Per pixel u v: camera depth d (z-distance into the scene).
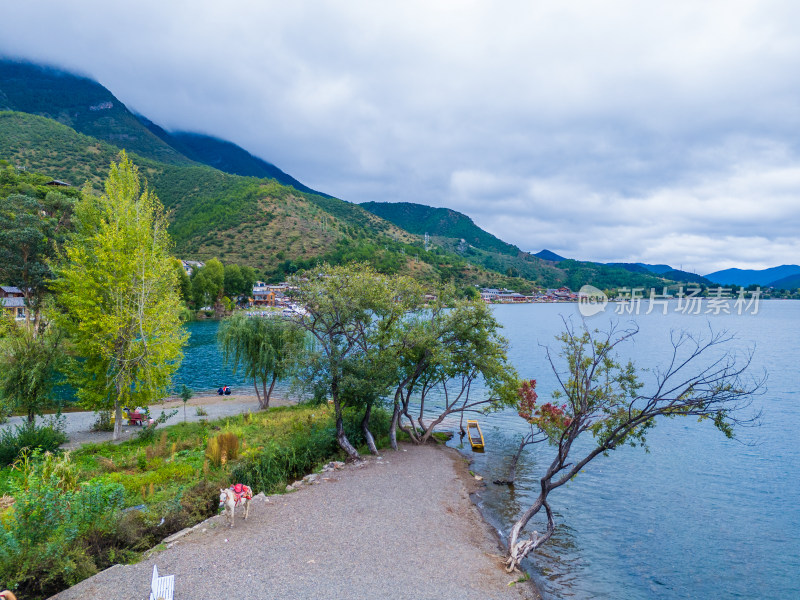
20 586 12.27
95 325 30.59
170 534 16.22
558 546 17.78
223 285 141.62
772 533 19.17
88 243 40.56
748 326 143.38
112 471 22.33
